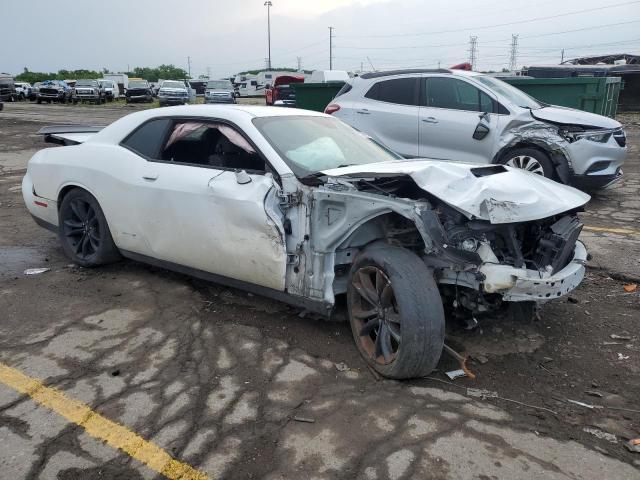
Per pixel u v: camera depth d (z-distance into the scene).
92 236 5.03
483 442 2.74
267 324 4.02
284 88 22.30
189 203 4.06
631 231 6.57
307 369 3.42
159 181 4.28
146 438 2.76
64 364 3.47
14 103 42.62
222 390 3.19
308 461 2.60
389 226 3.55
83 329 3.95
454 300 3.57
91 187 4.80
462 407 3.04
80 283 4.83
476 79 8.15
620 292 4.72
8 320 4.09
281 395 3.14
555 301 4.49
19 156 12.77
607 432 2.85
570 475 2.52
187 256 4.24
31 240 6.18
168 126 4.49
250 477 2.50
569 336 3.91
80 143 5.22
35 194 5.41
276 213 3.64
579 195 3.74
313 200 3.53
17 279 4.93
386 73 9.04
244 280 3.97
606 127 7.58
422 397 3.13
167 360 3.53
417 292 3.08
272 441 2.74
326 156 4.08
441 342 3.11
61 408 3.00
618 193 8.75
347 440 2.75
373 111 8.91
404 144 8.70
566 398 3.16
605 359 3.60
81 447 2.69
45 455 2.63
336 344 3.74
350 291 3.55
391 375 3.24
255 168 3.93
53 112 29.31
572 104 9.93
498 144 7.82
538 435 2.81
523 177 3.65
